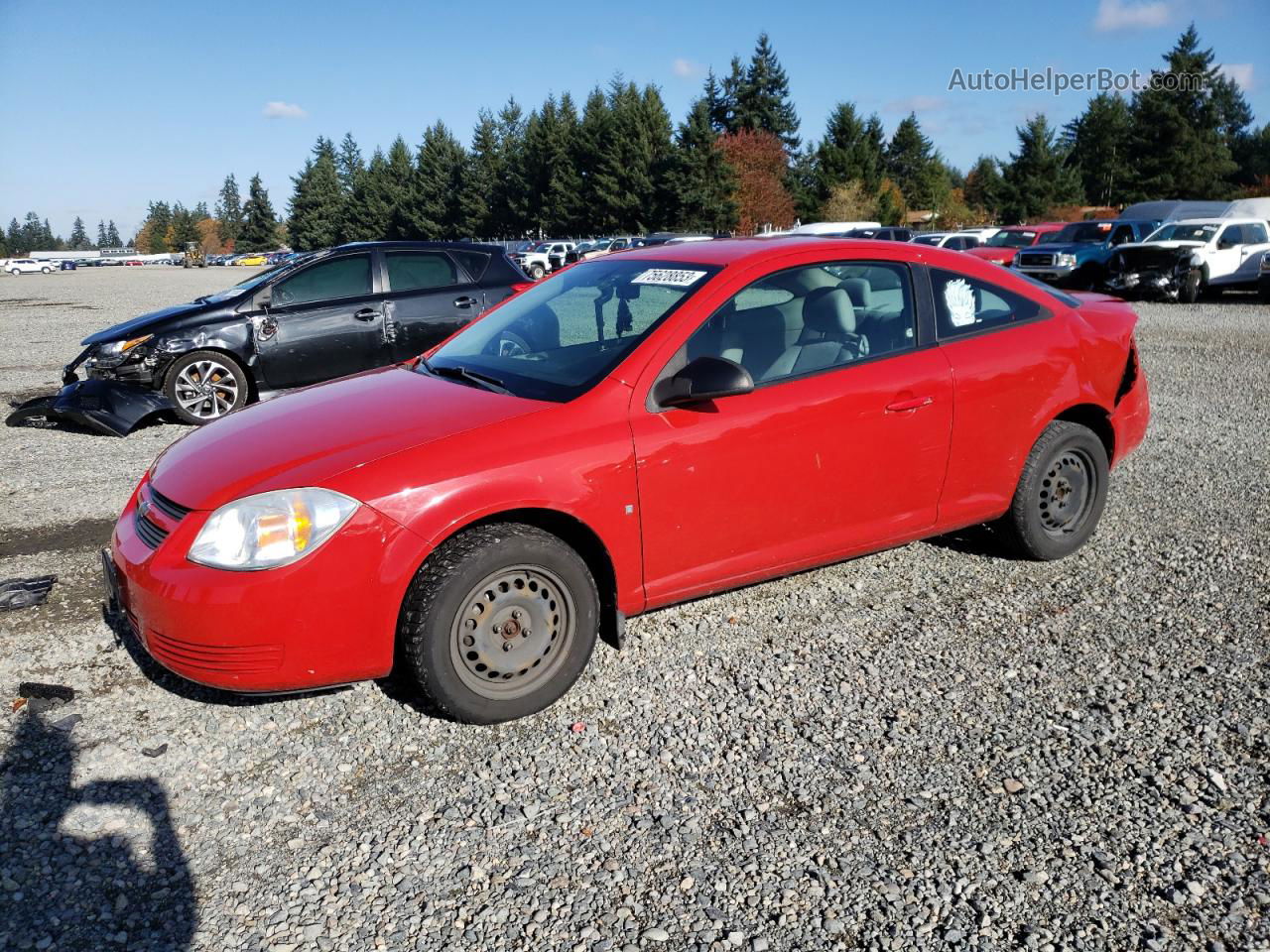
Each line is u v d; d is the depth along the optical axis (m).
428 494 3.00
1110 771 2.93
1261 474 6.16
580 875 2.50
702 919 2.34
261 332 8.23
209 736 3.16
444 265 8.96
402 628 3.05
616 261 4.34
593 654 3.72
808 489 3.70
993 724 3.19
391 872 2.52
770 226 66.75
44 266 92.56
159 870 2.53
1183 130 63.88
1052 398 4.30
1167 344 12.83
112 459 7.04
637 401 3.36
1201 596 4.19
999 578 4.41
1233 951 2.22
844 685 3.46
